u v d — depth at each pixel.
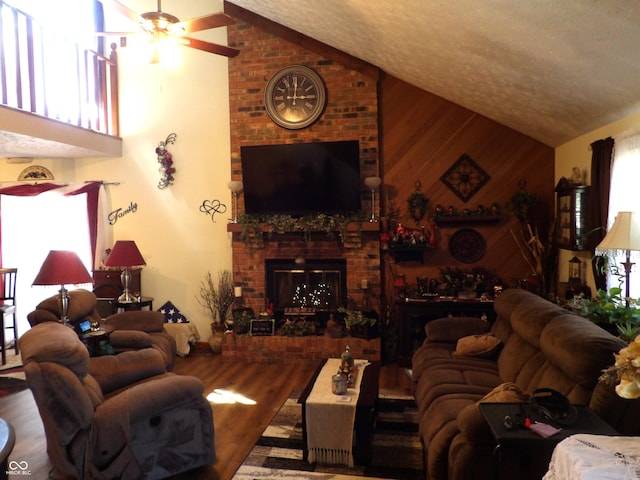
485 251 5.21
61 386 2.50
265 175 5.28
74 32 5.30
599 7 2.10
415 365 3.90
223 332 5.48
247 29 5.36
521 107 4.17
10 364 5.09
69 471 2.62
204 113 5.61
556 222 4.75
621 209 3.30
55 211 5.93
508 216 5.16
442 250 5.27
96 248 5.75
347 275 5.34
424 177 5.26
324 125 5.28
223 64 5.55
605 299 3.31
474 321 4.19
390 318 5.35
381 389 4.31
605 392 2.08
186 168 5.68
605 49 2.47
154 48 3.59
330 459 2.98
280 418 3.68
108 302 5.43
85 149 5.15
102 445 2.61
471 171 5.18
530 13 2.41
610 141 3.38
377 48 4.40
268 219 5.26
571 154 4.54
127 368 3.31
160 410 2.69
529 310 3.18
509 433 1.90
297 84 5.27
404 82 5.23
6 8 4.65
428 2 2.83
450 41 3.34
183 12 5.52
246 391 4.29
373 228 5.09
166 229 5.75
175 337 5.48
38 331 2.89
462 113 5.17
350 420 2.93
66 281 3.64
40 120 4.39
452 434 2.41
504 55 3.15
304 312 5.42
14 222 5.96
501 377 3.26
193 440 2.85
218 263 5.69
